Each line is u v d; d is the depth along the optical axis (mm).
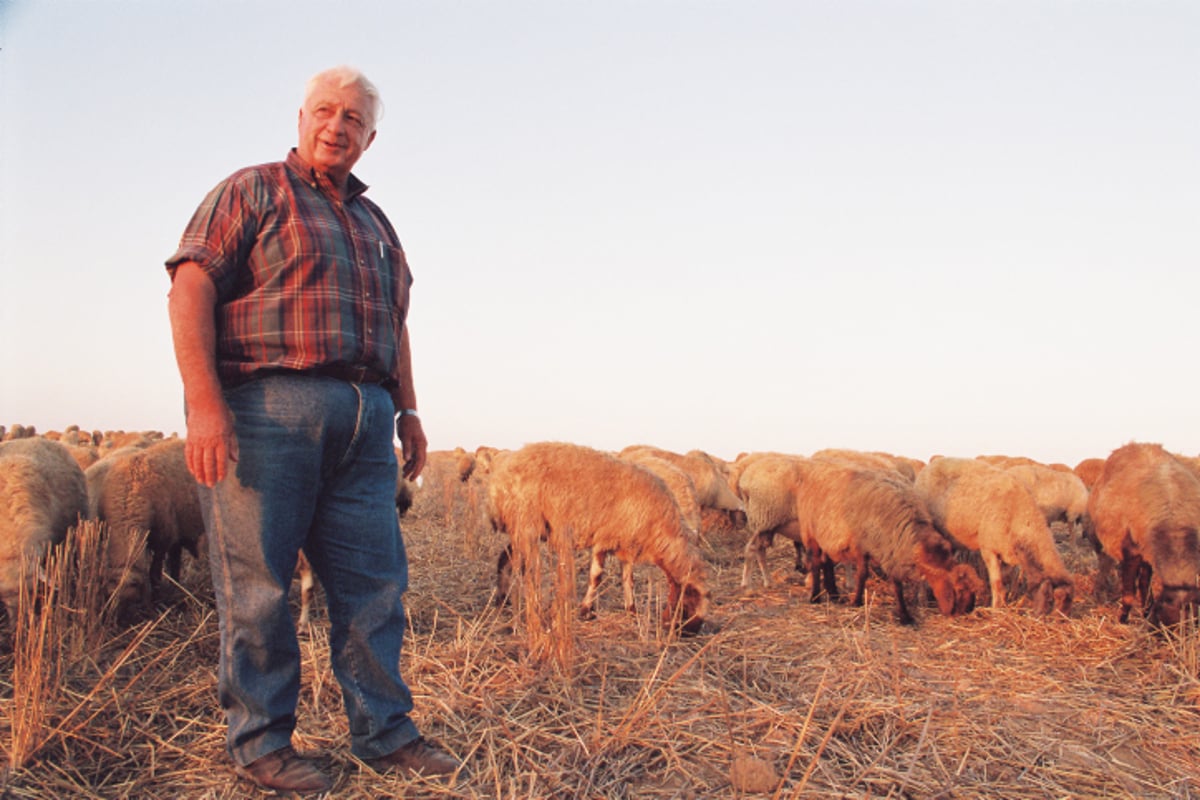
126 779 3389
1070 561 11758
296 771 3189
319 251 3145
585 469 7070
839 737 4137
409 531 12234
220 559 3102
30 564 5129
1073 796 3680
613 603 7723
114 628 5695
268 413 3057
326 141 3244
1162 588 6902
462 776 3408
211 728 3881
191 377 2887
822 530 8445
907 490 8062
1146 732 4547
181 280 2947
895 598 8578
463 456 18234
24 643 4699
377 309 3348
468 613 6875
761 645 6051
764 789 3498
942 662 5914
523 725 3934
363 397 3275
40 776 3375
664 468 10461
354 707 3393
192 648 5348
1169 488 7289
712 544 12672
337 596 3395
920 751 4000
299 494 3139
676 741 3924
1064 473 12297
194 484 7242
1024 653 6281
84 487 6684
